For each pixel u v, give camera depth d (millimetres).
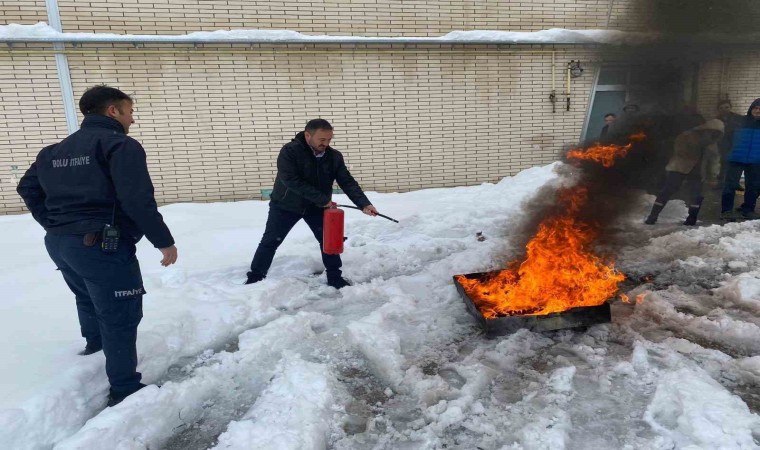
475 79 9070
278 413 2633
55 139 7586
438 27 8758
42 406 2498
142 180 2480
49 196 2541
